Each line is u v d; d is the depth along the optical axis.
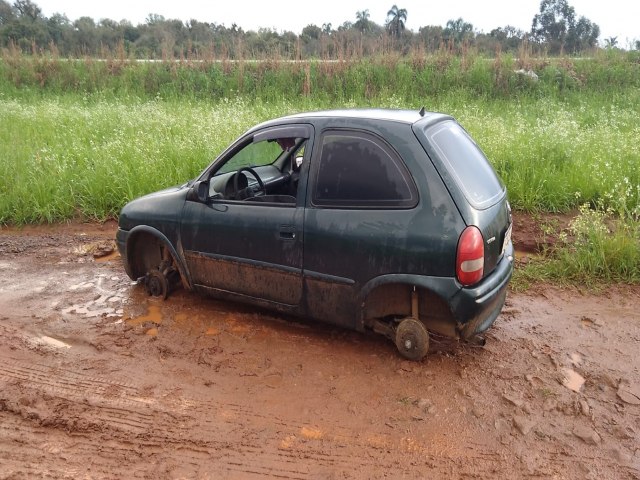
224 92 16.44
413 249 3.79
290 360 4.32
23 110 13.33
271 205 4.38
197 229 4.75
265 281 4.50
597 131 9.76
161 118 11.57
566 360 4.26
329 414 3.71
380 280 3.95
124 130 10.75
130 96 16.30
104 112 12.79
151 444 3.49
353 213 4.00
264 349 4.48
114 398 3.94
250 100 15.29
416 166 3.83
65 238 7.27
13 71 18.30
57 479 3.22
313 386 4.00
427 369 4.14
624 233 5.87
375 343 4.50
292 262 4.30
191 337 4.69
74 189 8.27
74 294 5.56
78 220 7.89
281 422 3.65
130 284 5.76
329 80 16.14
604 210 7.05
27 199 7.93
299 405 3.81
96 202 8.05
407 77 15.90
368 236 3.93
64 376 4.20
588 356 4.32
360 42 18.20
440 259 3.73
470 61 16.30
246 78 16.48
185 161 8.72
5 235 7.47
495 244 3.94
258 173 4.98
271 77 16.59
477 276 3.75
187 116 11.86
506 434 3.50
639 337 4.57
